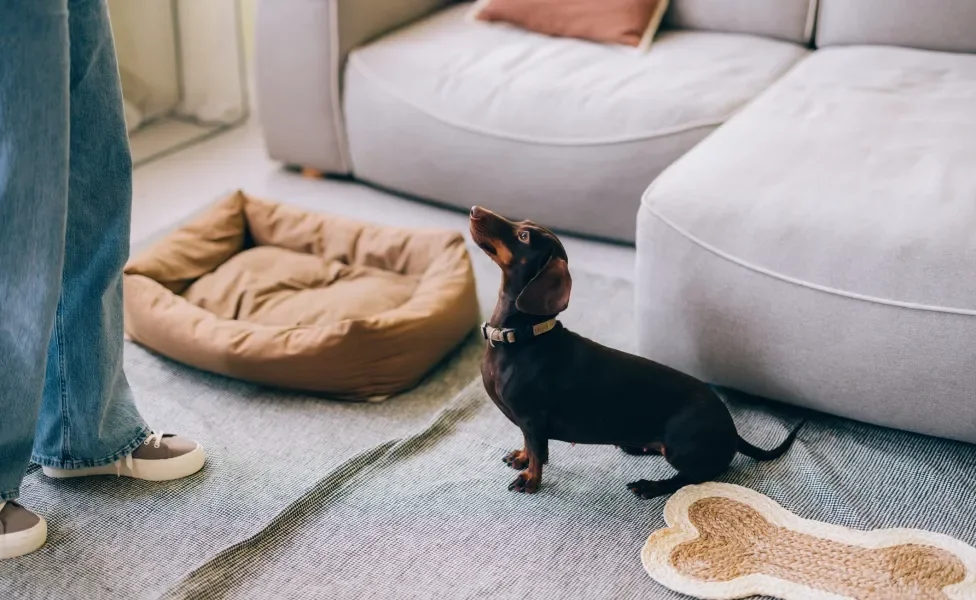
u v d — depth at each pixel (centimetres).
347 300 232
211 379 228
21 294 175
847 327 201
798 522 193
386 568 187
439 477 204
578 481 204
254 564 187
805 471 204
